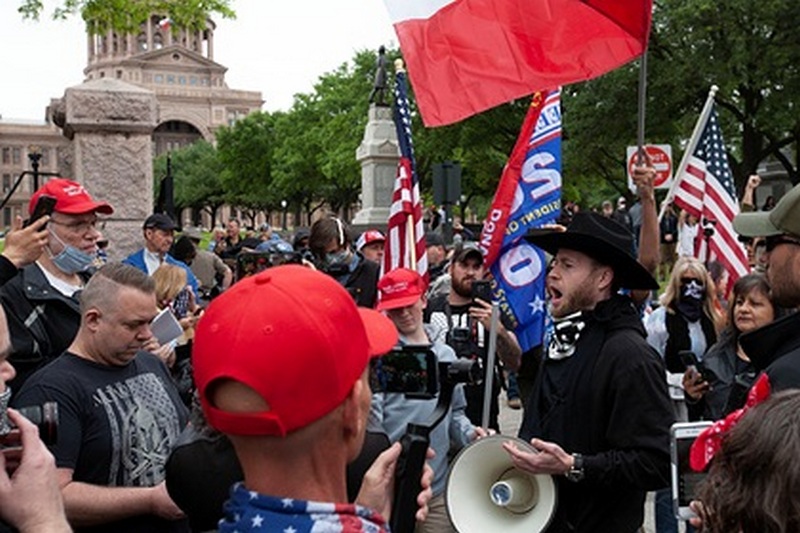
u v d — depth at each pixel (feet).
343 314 5.06
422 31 15.39
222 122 410.52
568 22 15.17
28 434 6.31
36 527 6.06
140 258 25.80
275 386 4.76
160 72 408.26
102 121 32.01
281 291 4.96
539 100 17.10
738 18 89.15
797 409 5.02
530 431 11.19
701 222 28.04
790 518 4.77
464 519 10.32
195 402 8.32
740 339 9.67
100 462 9.92
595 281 10.79
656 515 17.28
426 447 7.14
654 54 98.84
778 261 9.66
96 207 14.32
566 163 110.01
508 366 16.79
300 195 260.83
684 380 15.34
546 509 10.18
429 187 157.99
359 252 28.45
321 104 214.69
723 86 91.09
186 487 8.13
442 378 9.05
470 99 15.25
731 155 113.91
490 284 17.12
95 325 10.24
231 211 393.29
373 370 9.17
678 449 7.92
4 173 331.77
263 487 4.98
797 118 93.56
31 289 13.55
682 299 18.93
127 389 10.36
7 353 7.15
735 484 5.07
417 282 14.25
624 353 10.15
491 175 142.41
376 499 6.73
